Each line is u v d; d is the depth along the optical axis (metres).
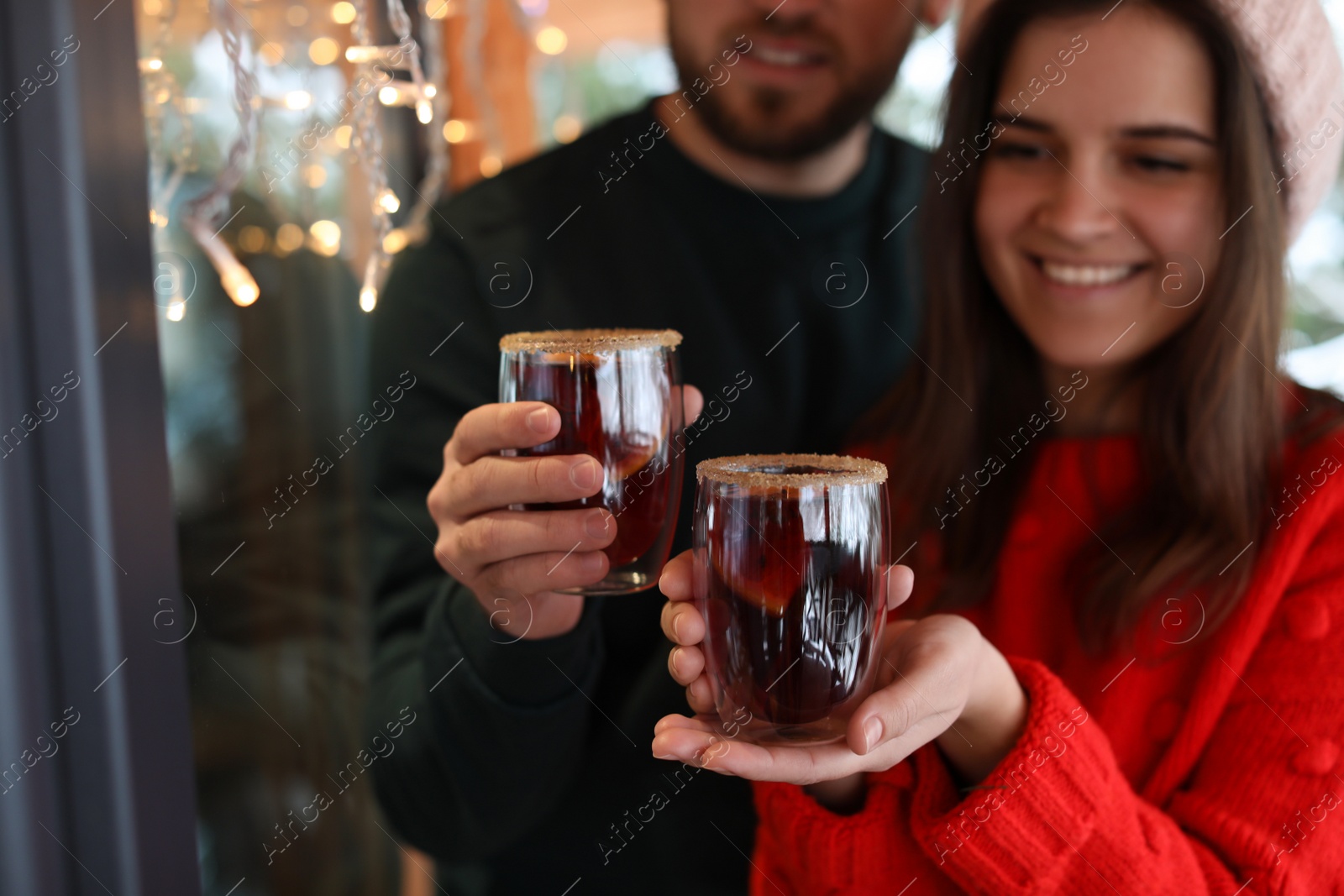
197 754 0.98
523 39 1.62
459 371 1.06
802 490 0.66
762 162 1.08
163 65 0.82
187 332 1.01
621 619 1.03
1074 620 0.91
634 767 1.03
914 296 1.04
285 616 1.18
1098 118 0.87
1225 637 0.85
